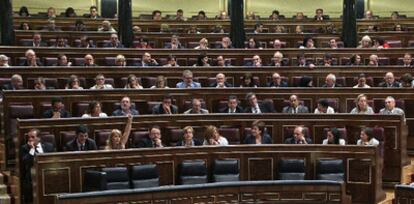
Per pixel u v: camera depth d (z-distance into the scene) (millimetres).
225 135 15492
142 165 13359
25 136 13758
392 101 16188
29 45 21609
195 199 12312
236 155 14195
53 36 22234
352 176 14070
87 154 12961
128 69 18531
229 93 17438
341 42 23312
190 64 20781
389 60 20984
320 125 15773
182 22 26719
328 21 27188
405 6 34062
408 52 20906
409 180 15508
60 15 28734
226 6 34562
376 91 17266
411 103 17031
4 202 13281
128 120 14500
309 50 21141
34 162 12547
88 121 14562
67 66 18125
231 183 12664
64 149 13719
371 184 13938
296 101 16562
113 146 13820
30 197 13141
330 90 17422
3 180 14070
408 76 17906
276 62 19906
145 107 16844
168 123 15375
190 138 14461
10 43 21047
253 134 15008
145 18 28297
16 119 14508
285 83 18750
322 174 14070
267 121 15781
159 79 17531
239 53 21062
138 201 11828
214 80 18922
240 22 23250
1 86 16688
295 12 34594
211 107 17391
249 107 16641
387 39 24172
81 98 16188
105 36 22750
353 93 17359
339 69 19266
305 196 12953
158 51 20594
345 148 14102
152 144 14477
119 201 11672
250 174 14227
